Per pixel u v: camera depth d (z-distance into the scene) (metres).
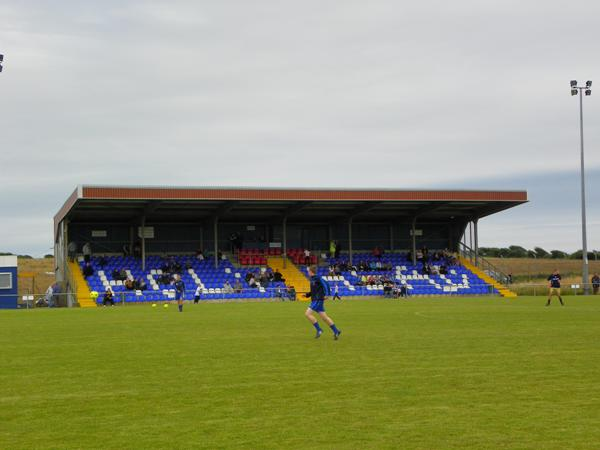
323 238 72.81
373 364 15.91
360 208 66.88
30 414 11.13
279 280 64.38
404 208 69.19
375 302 51.78
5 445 9.39
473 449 9.03
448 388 12.88
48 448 9.23
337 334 21.59
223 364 16.22
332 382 13.59
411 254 72.38
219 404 11.71
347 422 10.41
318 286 21.70
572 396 12.12
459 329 25.08
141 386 13.41
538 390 12.66
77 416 10.97
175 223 68.38
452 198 63.88
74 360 17.28
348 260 70.62
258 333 24.33
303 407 11.41
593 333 23.19
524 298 57.94
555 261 113.19
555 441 9.36
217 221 68.19
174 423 10.46
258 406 11.52
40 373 15.16
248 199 58.91
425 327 26.11
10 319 35.22
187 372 15.05
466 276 69.62
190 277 62.91
